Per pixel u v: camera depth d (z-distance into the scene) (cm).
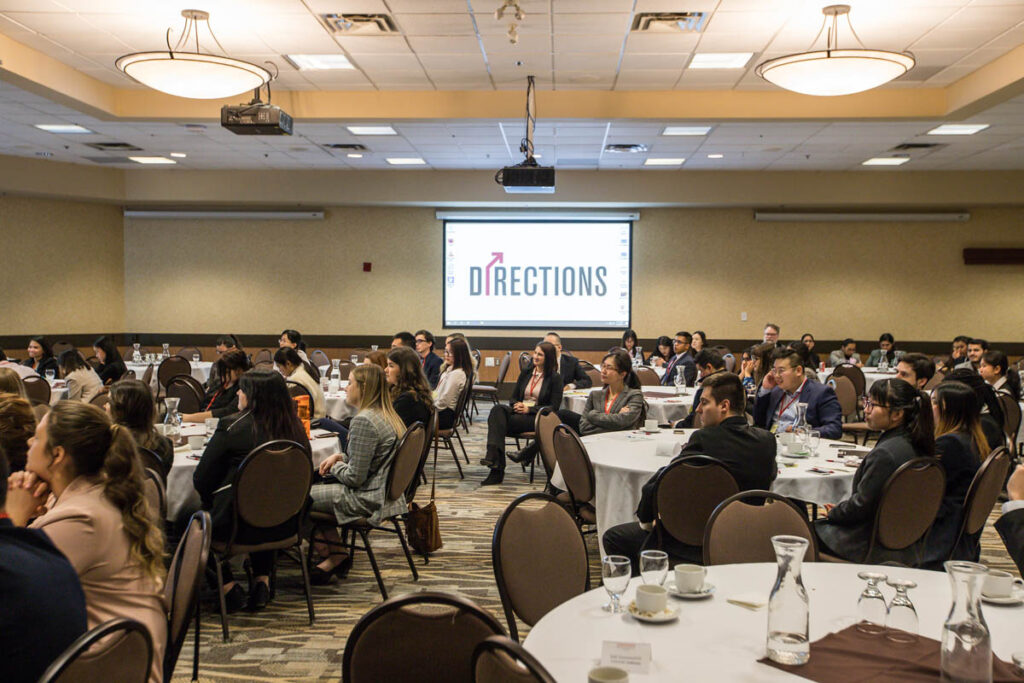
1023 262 1295
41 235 1303
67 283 1329
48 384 732
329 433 518
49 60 722
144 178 1294
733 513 274
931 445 335
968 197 1238
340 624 390
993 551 528
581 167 1230
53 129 974
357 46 681
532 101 829
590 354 1363
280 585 446
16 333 1284
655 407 736
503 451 711
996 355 693
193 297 1389
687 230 1348
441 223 1367
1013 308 1319
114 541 207
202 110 845
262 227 1383
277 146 1075
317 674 335
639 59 713
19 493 229
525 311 1365
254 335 1388
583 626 197
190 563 227
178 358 987
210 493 389
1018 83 689
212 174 1290
